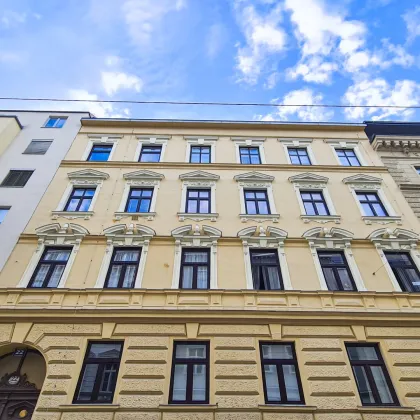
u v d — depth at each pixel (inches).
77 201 589.9
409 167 690.8
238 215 561.3
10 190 594.2
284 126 778.2
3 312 412.5
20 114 790.5
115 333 404.2
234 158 697.0
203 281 473.4
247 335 405.7
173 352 394.3
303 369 379.6
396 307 442.9
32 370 398.0
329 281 478.6
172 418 336.5
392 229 545.0
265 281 476.7
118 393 356.2
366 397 367.2
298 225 549.0
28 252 494.9
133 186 619.2
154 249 503.2
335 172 663.1
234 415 340.2
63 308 419.8
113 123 767.1
